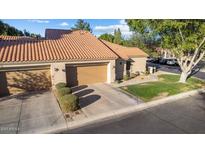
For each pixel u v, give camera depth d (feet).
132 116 34.24
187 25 47.24
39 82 49.34
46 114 34.50
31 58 45.32
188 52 59.21
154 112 36.17
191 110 37.24
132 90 51.16
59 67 49.70
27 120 32.04
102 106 38.88
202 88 54.44
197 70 93.81
